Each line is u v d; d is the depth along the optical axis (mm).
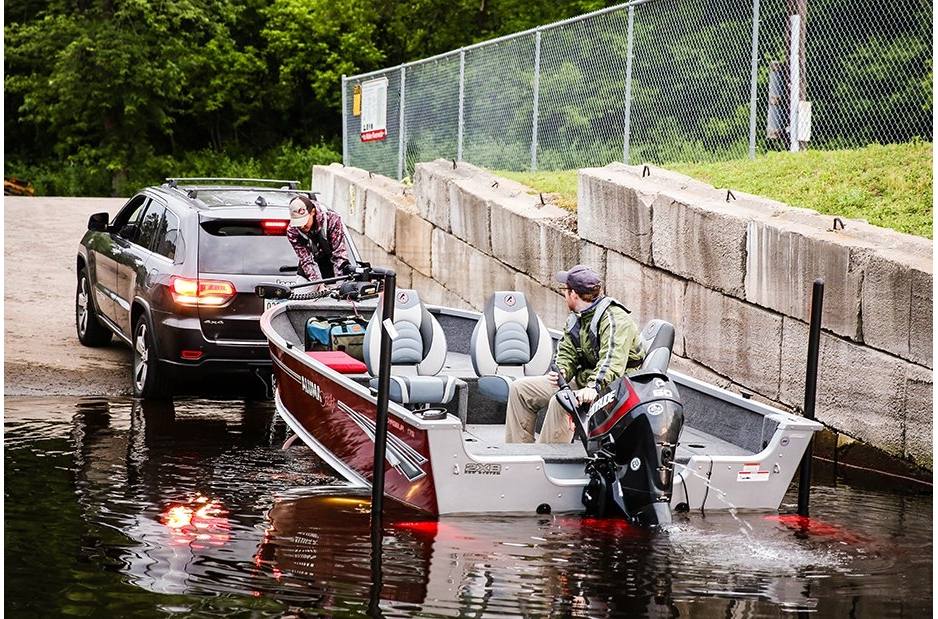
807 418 16031
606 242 25875
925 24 24984
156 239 24344
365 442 16625
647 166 26406
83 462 17859
